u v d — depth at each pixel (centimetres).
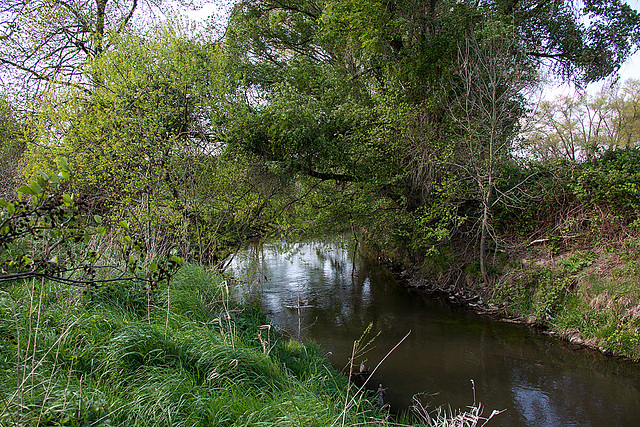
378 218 1320
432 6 1295
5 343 389
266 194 1095
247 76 1374
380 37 1232
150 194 755
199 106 976
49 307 472
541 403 629
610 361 768
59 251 457
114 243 573
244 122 1085
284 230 1127
